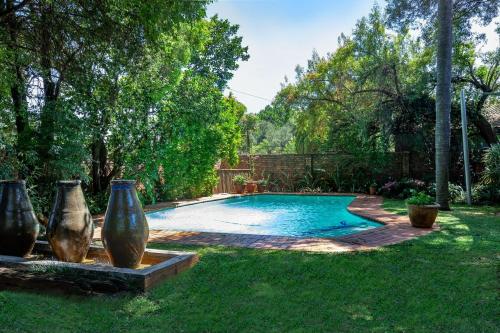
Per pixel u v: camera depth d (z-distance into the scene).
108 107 10.30
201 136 13.46
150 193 12.18
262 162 18.22
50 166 8.94
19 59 8.27
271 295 3.96
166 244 6.44
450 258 5.26
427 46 14.96
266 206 13.97
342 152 16.61
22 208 5.05
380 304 3.69
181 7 7.18
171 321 3.39
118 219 4.46
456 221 8.42
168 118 11.94
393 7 14.66
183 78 12.83
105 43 8.02
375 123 15.34
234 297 3.91
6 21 7.58
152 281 4.13
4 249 4.89
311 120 17.84
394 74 14.73
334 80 16.70
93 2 7.12
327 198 15.35
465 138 11.70
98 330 3.23
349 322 3.31
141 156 11.58
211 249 6.00
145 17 7.13
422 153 15.09
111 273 4.05
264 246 6.21
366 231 7.48
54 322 3.35
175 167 13.19
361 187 16.11
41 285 4.18
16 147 8.54
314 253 5.63
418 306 3.63
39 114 9.22
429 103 14.40
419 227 7.73
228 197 15.50
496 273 4.57
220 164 18.39
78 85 9.43
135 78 10.16
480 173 13.37
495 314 3.43
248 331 3.17
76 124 9.26
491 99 17.03
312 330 3.16
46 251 5.41
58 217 4.75
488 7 13.66
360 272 4.66
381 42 15.45
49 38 7.92
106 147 11.54
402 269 4.77
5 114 9.12
